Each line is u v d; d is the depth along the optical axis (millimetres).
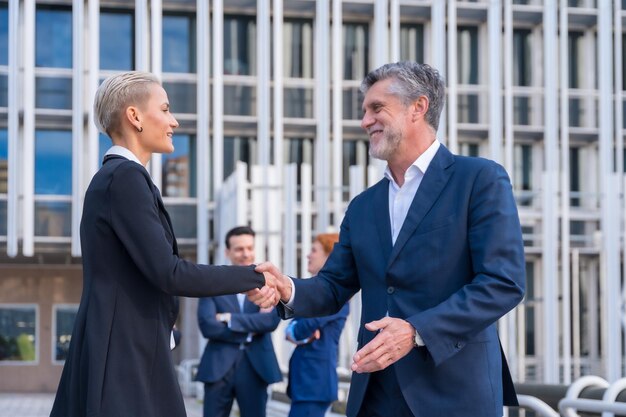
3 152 19688
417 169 3684
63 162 19859
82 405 3424
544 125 21453
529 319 20812
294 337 6891
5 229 19344
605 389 5590
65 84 19828
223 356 7215
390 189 3771
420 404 3498
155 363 3461
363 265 3742
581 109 21375
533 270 20922
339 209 16422
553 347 16453
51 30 20000
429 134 3701
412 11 20828
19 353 21844
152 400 3430
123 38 20344
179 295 3438
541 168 21656
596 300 20625
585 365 19641
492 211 3516
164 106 3650
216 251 19281
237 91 20547
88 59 19844
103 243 3441
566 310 17656
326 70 20125
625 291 16250
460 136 21250
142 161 3641
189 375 18016
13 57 18875
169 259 3391
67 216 19562
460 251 3562
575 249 19188
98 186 3459
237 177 15695
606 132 20594
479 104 21234
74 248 18688
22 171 19469
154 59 19047
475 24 21484
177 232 20219
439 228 3578
